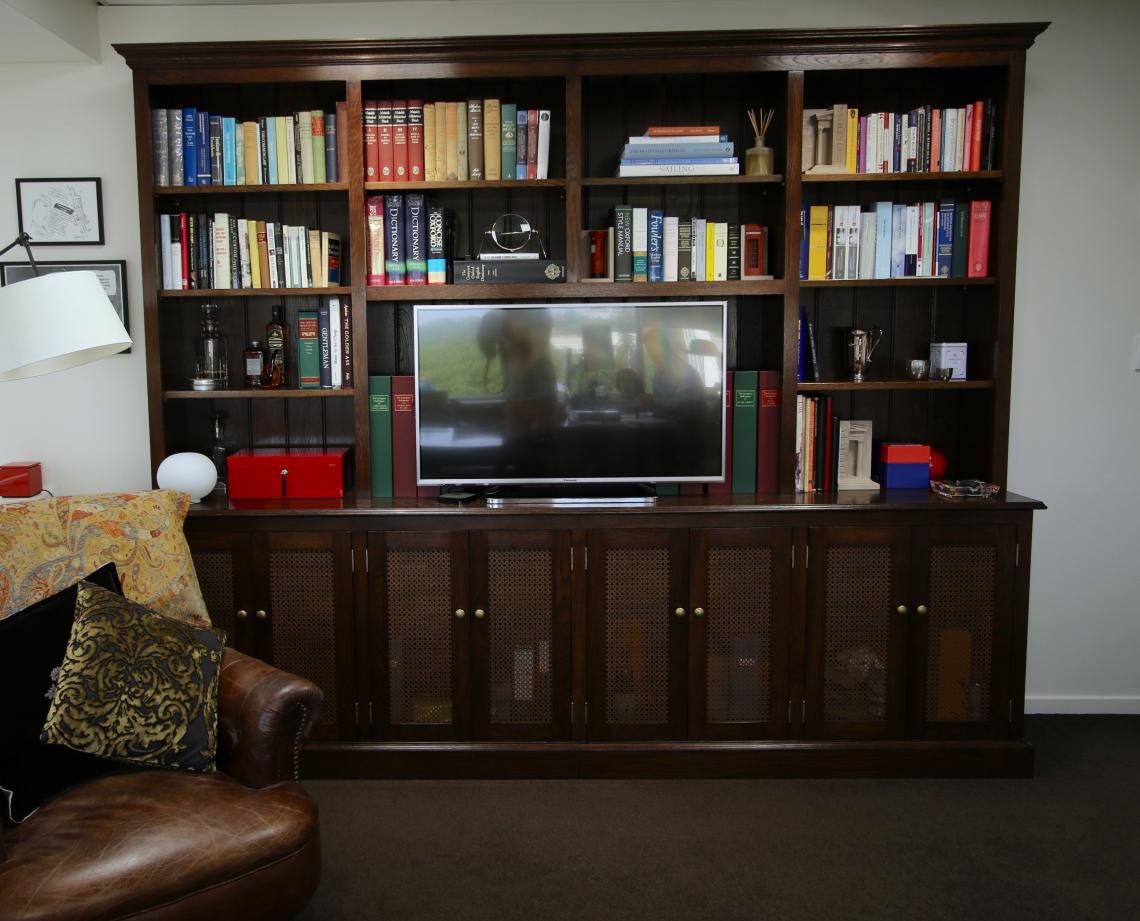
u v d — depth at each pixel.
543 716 2.87
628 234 2.95
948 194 3.12
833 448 3.03
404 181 2.90
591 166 3.13
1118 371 3.21
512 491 3.04
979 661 2.86
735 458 3.01
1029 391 3.22
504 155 2.91
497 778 2.87
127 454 3.21
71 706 1.94
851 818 2.60
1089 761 2.96
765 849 2.44
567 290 2.90
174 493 2.51
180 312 3.12
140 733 1.99
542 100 3.11
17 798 1.87
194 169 2.90
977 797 2.73
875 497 2.91
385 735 2.88
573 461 2.96
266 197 3.14
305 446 3.22
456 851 2.44
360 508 2.81
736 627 2.84
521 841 2.49
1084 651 3.33
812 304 3.19
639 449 2.96
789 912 2.15
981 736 2.87
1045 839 2.48
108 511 2.38
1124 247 3.16
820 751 2.86
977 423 3.07
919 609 2.82
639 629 2.84
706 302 2.91
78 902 1.61
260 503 2.92
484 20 3.08
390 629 2.85
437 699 2.87
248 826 1.81
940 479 3.11
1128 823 2.56
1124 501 3.27
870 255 2.98
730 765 2.86
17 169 3.12
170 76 2.83
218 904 1.75
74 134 3.11
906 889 2.24
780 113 2.91
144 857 1.69
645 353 2.93
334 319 2.99
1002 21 3.08
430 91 3.10
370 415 2.98
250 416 3.21
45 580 2.24
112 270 3.13
